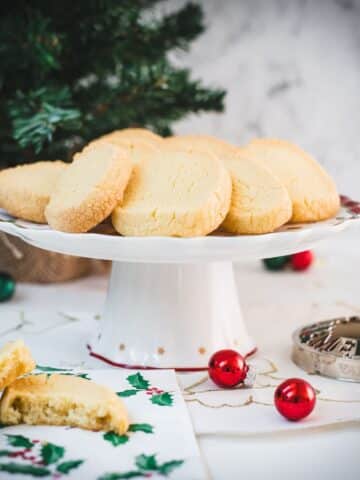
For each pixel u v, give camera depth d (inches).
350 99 37.6
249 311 25.3
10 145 27.4
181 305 20.5
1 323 23.7
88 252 18.2
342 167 38.3
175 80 27.2
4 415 16.6
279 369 20.4
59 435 16.3
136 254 17.9
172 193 19.1
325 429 17.1
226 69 37.2
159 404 17.6
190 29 29.6
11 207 21.1
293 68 37.3
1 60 26.0
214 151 22.5
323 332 21.0
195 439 16.2
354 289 27.9
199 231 18.4
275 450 16.3
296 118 37.8
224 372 18.8
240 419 17.3
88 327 23.4
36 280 28.2
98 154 20.1
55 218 19.2
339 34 37.0
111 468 15.2
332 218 21.1
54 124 24.3
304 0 36.7
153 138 23.6
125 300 20.7
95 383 17.5
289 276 29.7
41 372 19.2
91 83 29.0
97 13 27.0
